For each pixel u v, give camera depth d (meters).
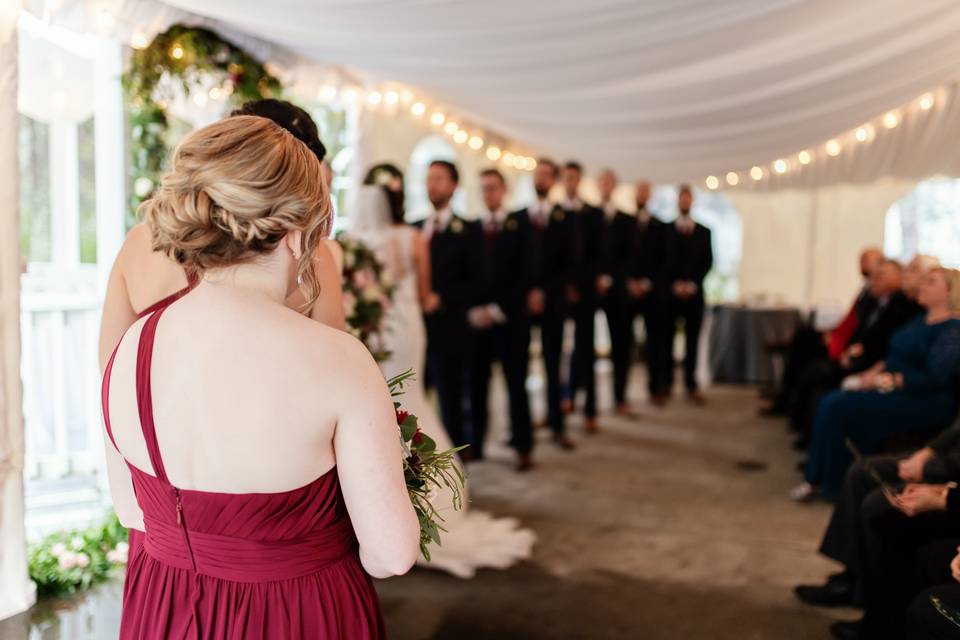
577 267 5.79
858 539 2.85
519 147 6.41
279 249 1.12
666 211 9.95
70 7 2.89
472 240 4.89
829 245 8.45
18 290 2.60
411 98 4.78
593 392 6.00
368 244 3.64
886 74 3.89
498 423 6.29
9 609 2.70
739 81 3.90
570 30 3.19
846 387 4.24
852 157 5.89
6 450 2.62
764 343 7.19
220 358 1.07
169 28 3.38
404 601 3.06
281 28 3.32
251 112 1.87
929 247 8.28
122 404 1.14
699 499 4.40
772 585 3.25
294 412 1.06
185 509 1.11
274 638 1.13
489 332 5.12
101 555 3.13
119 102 3.46
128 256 1.72
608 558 3.53
